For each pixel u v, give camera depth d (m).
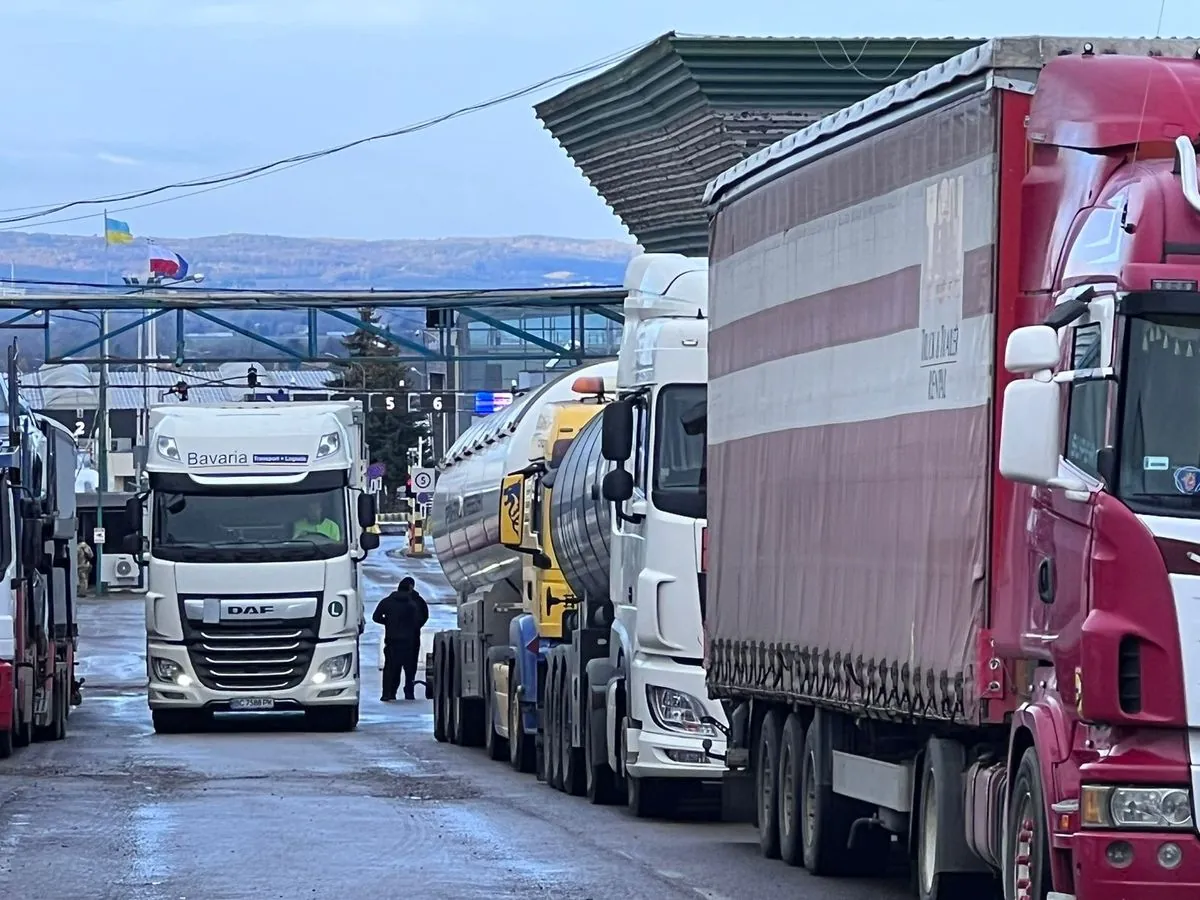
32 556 66.38
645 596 48.00
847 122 34.91
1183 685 24.45
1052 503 26.42
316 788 55.47
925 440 31.00
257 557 82.12
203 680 81.75
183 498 82.44
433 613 154.00
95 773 60.28
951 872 31.14
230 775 59.75
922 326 31.31
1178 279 24.95
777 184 39.25
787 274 38.50
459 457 85.19
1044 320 27.25
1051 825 25.23
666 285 49.38
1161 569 24.58
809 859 37.84
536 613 62.00
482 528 74.00
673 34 79.62
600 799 52.59
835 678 35.06
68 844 41.31
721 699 43.81
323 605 82.44
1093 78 27.19
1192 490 24.78
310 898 33.66
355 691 82.88
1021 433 25.19
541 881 35.97
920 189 31.64
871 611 33.25
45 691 73.12
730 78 80.19
